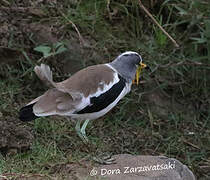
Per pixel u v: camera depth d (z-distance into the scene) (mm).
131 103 13211
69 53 13461
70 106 10117
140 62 11031
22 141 10953
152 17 13906
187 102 13844
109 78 10500
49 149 11141
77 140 11719
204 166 12289
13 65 13148
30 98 12812
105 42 13953
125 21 14562
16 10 13820
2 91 12672
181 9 14188
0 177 9680
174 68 13844
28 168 10227
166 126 13164
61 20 13938
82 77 10391
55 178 9766
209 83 14141
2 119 11648
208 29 13820
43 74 9898
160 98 13664
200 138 12992
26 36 13461
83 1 14562
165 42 14250
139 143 12492
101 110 10469
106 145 12023
